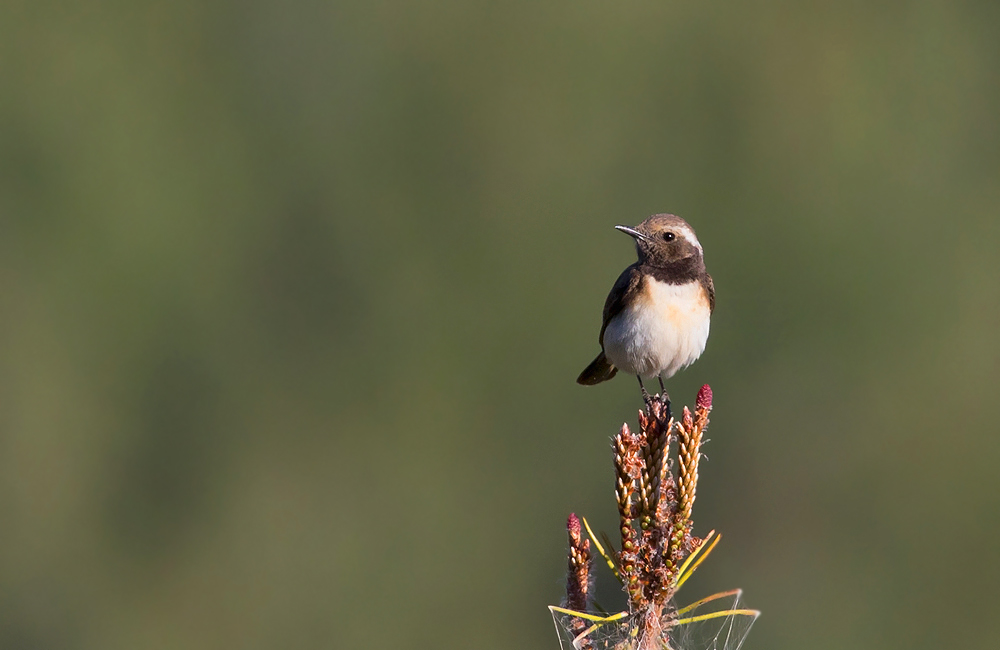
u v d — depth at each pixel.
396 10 27.67
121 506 24.91
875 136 25.22
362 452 24.75
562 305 25.48
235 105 27.64
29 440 24.73
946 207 24.77
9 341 25.00
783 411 23.28
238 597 24.05
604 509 23.23
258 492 24.73
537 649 22.41
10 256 25.69
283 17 27.88
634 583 5.12
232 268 26.27
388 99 27.53
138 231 25.88
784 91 25.73
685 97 26.12
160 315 25.70
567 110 26.52
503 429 24.66
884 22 26.23
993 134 25.28
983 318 23.70
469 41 27.44
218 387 25.45
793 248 24.28
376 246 26.42
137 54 27.75
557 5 26.97
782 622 21.84
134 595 24.41
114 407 25.20
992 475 22.62
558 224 25.98
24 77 26.81
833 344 23.67
